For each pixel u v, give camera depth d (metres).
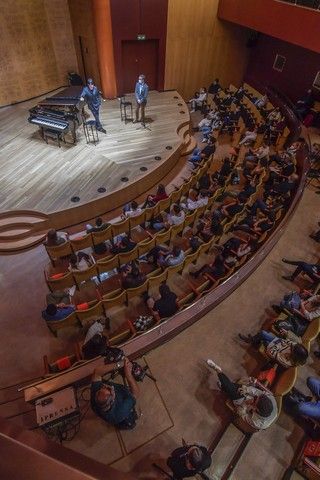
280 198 7.05
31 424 3.79
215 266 5.37
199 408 3.72
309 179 7.72
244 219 6.45
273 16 9.58
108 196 7.15
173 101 11.08
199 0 10.18
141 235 6.72
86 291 5.55
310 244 6.04
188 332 4.41
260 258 5.34
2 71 9.27
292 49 11.35
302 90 11.62
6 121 9.15
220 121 10.52
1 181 7.27
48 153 8.13
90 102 8.28
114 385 3.10
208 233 6.06
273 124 10.05
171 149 8.73
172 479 3.08
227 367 4.09
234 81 13.41
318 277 5.01
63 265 6.00
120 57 10.12
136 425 3.55
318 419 3.37
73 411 3.24
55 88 10.70
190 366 4.06
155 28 10.01
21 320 5.09
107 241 6.42
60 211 6.68
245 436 3.50
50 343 4.79
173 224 6.31
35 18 9.21
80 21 9.56
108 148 8.52
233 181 8.21
